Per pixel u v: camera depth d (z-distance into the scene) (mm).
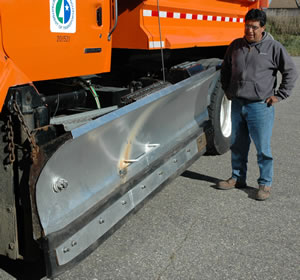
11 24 2377
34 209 2172
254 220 3508
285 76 3541
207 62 4625
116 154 2842
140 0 3594
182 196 3963
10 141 2219
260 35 3494
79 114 3156
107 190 2727
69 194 2408
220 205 3785
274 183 4297
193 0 4457
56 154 2172
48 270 2150
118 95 3543
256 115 3695
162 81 3965
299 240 3201
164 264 2877
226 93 3883
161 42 3725
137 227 3371
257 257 2969
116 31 3838
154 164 3225
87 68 3082
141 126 3105
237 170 4102
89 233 2391
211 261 2918
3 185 2312
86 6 2949
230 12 5438
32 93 2291
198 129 4199
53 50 2713
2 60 2277
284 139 5887
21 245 2387
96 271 2789
